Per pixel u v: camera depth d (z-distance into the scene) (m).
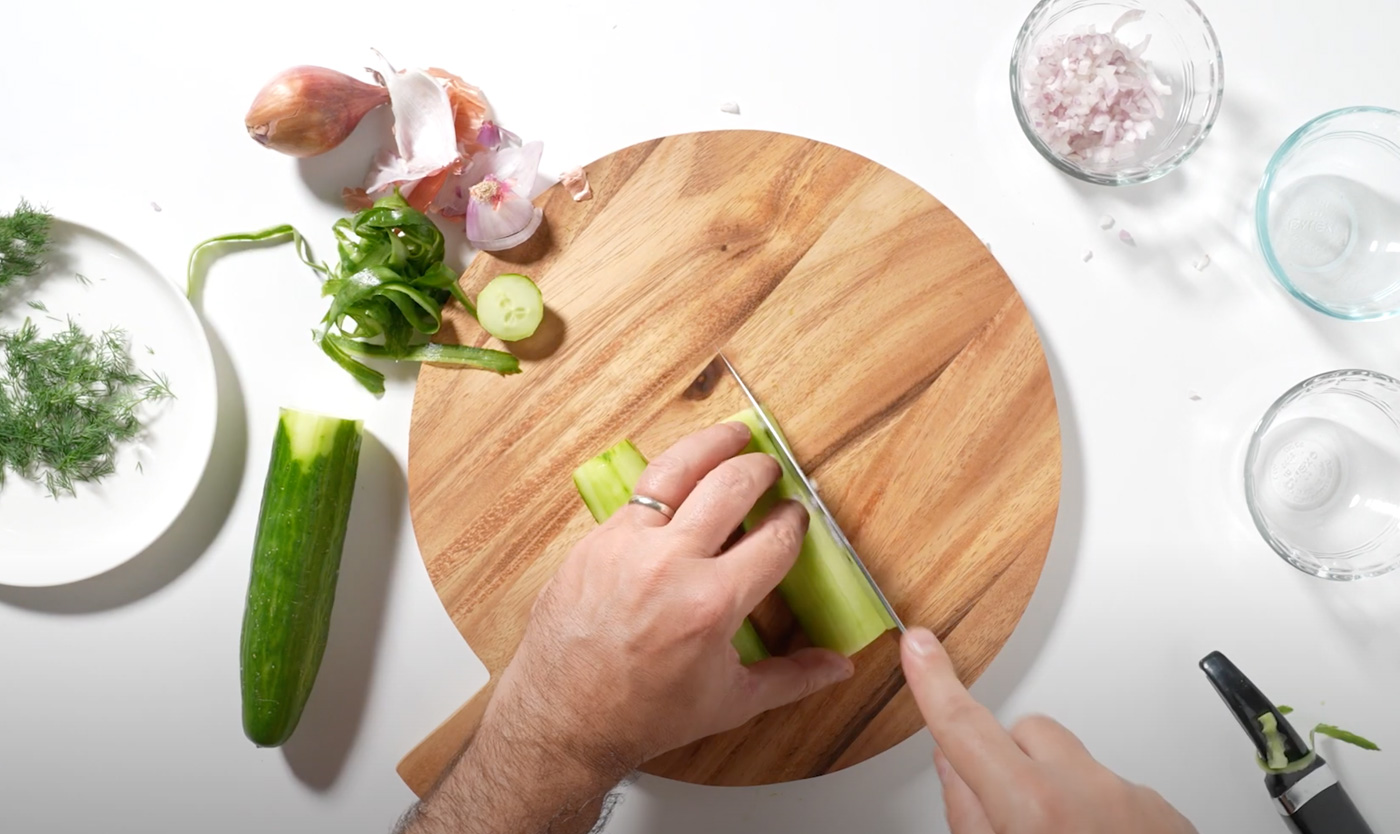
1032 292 1.53
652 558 1.14
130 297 1.53
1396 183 1.49
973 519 1.39
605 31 1.57
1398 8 1.50
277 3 1.58
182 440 1.54
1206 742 1.50
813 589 1.34
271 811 1.61
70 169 1.59
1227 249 1.52
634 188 1.43
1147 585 1.52
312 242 1.57
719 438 1.25
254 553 1.40
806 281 1.41
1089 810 0.83
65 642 1.61
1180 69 1.51
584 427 1.43
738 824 1.55
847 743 1.39
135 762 1.62
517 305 1.39
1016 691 1.52
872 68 1.55
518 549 1.42
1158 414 1.52
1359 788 1.49
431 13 1.57
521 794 1.19
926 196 1.40
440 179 1.48
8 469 1.53
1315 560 1.48
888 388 1.40
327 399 1.56
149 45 1.58
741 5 1.56
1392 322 1.49
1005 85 1.54
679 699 1.15
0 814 1.63
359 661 1.57
